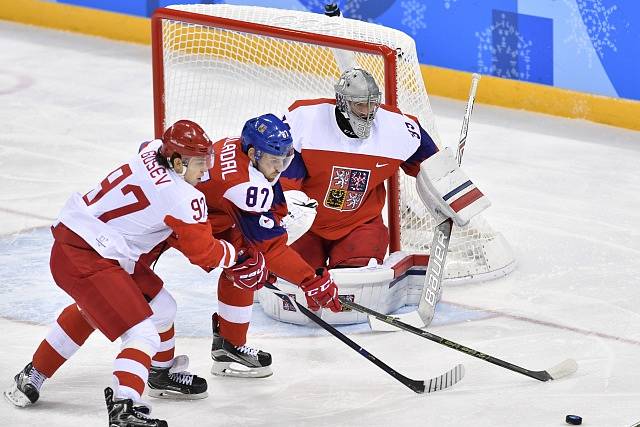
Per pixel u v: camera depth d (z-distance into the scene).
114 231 11.30
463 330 14.59
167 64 17.12
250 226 12.05
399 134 14.45
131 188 11.21
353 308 13.43
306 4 29.34
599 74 25.58
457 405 12.31
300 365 13.41
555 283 16.36
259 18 16.91
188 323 14.65
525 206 20.03
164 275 16.34
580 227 18.94
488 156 23.06
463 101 27.30
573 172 22.16
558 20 25.77
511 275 16.64
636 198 20.66
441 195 14.40
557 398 12.54
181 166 11.16
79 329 11.88
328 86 17.97
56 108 25.64
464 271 16.31
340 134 14.12
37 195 19.69
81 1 33.03
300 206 13.81
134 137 23.69
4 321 14.41
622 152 23.62
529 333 14.51
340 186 14.44
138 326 11.14
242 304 12.77
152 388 12.38
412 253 15.50
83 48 31.56
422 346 14.03
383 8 28.19
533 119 25.88
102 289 11.10
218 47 17.86
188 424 11.78
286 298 14.49
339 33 16.52
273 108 18.16
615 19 25.05
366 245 14.77
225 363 13.00
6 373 12.85
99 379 12.84
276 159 11.84
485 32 26.81
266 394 12.59
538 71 26.38
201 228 11.24
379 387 12.81
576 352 13.92
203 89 17.83
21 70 28.94
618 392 12.73
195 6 17.02
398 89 15.93
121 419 10.84
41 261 16.56
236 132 17.98
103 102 26.28
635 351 13.98
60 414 11.90
